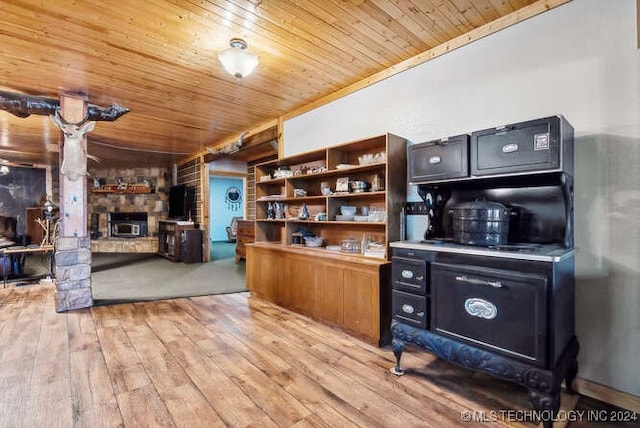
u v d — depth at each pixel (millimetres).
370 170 3137
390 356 2461
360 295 2740
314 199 3836
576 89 2018
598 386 1928
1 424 1646
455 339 1885
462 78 2566
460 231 2068
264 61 2945
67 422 1665
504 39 2332
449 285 1915
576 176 2006
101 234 8750
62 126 3494
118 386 1999
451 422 1704
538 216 2102
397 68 3014
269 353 2484
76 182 3592
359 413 1770
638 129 1813
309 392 1967
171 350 2512
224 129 5164
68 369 2199
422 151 2316
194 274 5488
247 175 8086
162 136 5578
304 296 3311
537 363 1580
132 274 5477
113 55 2791
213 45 2645
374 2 2137
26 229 7820
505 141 1892
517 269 1665
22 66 2979
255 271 4027
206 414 1743
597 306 1936
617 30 1879
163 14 2229
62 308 3453
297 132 4203
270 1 2102
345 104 3541
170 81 3336
